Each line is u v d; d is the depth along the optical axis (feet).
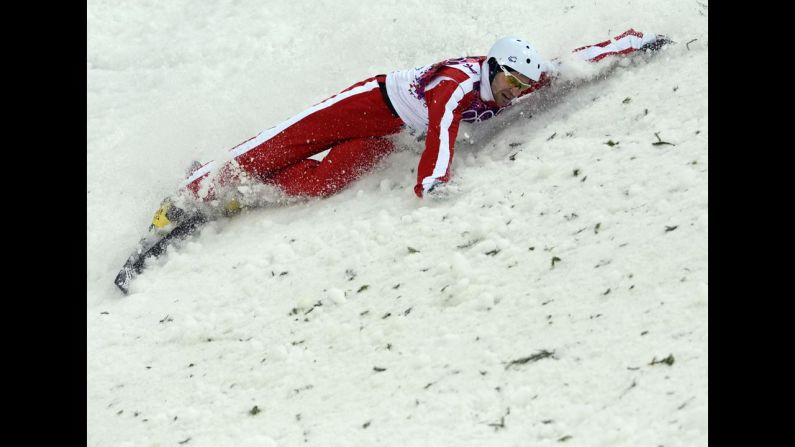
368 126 61.67
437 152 56.39
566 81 61.21
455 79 58.18
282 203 63.62
